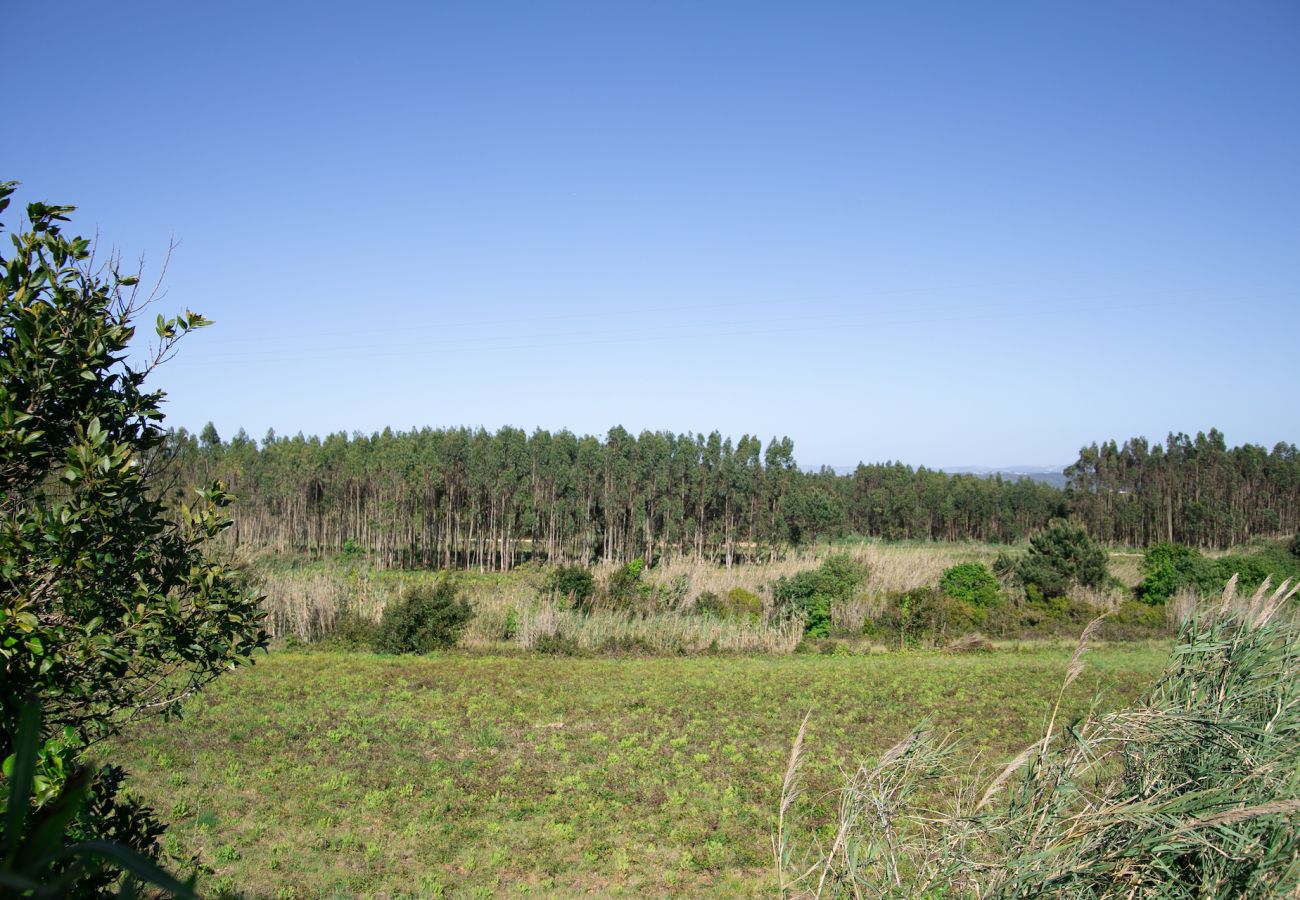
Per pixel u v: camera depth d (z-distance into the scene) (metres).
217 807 13.25
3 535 4.23
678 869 11.38
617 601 34.62
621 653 30.88
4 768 4.09
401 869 11.19
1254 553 50.66
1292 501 79.88
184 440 6.33
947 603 35.38
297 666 26.56
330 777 14.86
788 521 66.50
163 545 5.23
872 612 35.59
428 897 10.27
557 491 67.25
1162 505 80.94
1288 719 5.08
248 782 14.53
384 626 30.61
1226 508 75.81
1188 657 5.65
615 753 16.75
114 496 4.55
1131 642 33.97
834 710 21.00
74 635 4.52
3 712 4.09
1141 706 5.43
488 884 10.88
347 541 68.44
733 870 11.36
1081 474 87.00
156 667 5.13
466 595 35.22
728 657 30.73
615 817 13.24
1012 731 18.55
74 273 4.77
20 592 4.36
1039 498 88.06
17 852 1.28
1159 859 4.58
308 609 31.61
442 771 15.43
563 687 23.73
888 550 53.84
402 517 65.81
